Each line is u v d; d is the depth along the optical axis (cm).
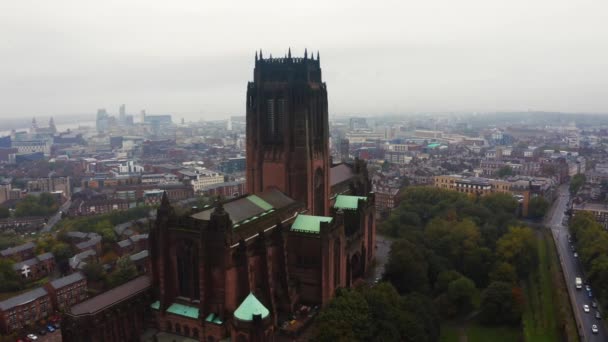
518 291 18112
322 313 13825
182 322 13850
